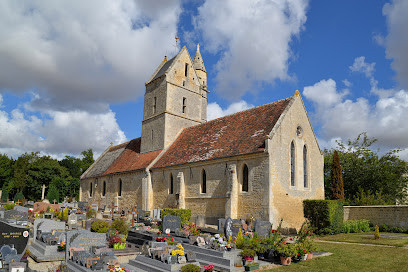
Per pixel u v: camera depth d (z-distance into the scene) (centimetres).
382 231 3016
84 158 11006
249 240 1903
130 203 4278
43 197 7769
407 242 2167
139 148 4938
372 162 4431
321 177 3506
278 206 2755
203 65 5719
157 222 3047
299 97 3319
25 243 1533
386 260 1688
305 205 2966
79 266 1563
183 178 3500
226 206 2884
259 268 1619
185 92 4644
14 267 1331
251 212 2770
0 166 8644
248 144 2995
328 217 2778
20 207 3594
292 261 1752
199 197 3262
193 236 2034
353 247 2106
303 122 3328
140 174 4147
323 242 2388
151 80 4738
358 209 3294
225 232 2130
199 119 4778
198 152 3531
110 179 4881
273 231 2266
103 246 1820
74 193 7831
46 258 1791
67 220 3117
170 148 4206
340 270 1535
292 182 3055
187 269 1477
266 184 2692
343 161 4616
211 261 1731
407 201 4331
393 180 4262
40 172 7881
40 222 2197
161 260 1611
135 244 2273
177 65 4609
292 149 3139
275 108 3284
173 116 4403
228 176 2955
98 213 3762
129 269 1622
